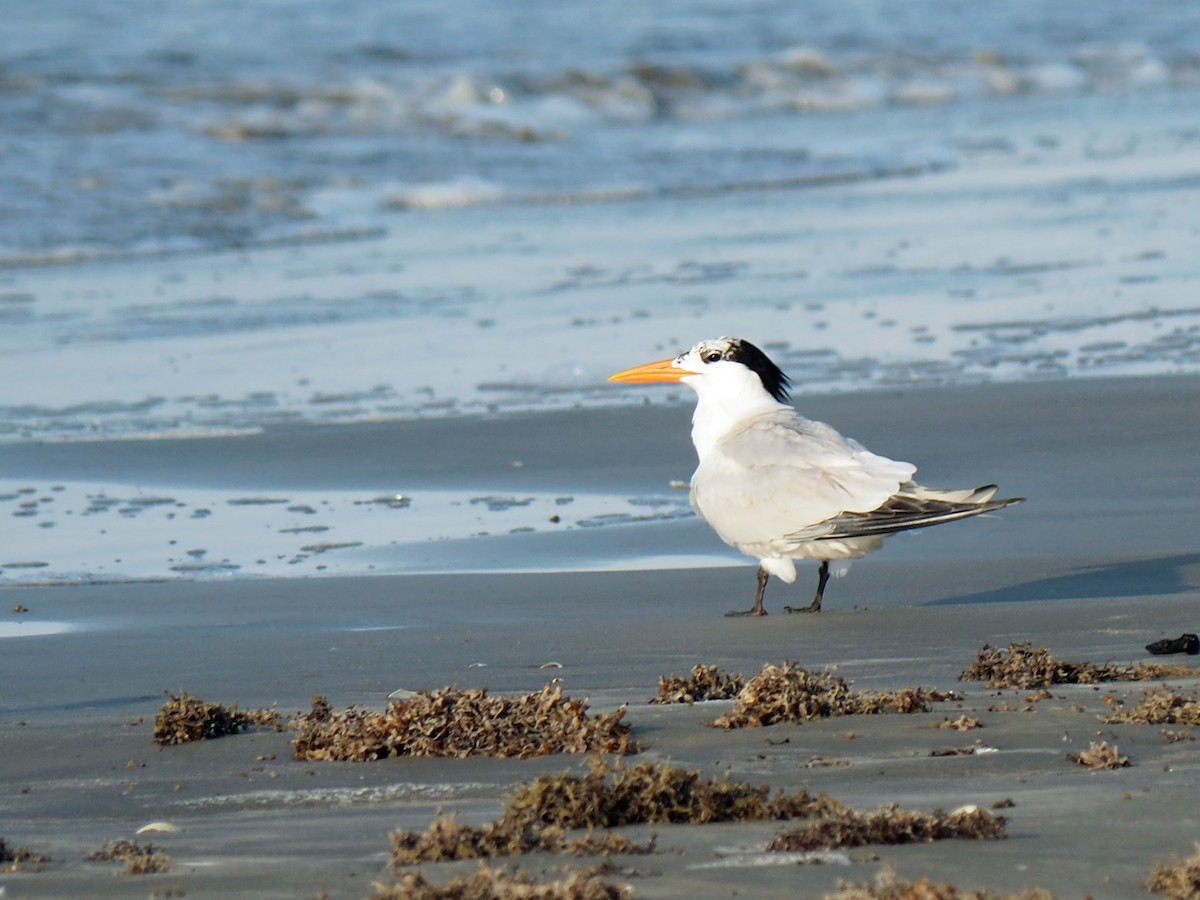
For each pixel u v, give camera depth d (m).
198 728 8.03
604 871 5.42
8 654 10.10
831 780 6.70
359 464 15.24
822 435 10.98
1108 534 12.48
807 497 10.46
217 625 10.77
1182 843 5.62
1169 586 11.10
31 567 12.32
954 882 5.26
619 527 13.30
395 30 42.69
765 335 19.36
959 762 6.90
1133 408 15.95
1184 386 16.62
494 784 6.97
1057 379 17.06
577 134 35.62
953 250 24.03
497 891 5.06
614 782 6.23
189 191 28.22
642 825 6.08
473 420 16.53
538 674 9.31
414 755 7.48
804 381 17.28
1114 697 7.95
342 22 43.28
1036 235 24.91
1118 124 37.72
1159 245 23.78
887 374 17.50
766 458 10.82
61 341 19.88
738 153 34.00
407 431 16.22
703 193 30.30
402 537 13.07
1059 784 6.46
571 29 44.78
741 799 6.18
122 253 24.84
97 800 7.07
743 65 42.53
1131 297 20.70
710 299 21.36
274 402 17.30
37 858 6.12
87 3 43.72
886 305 20.75
